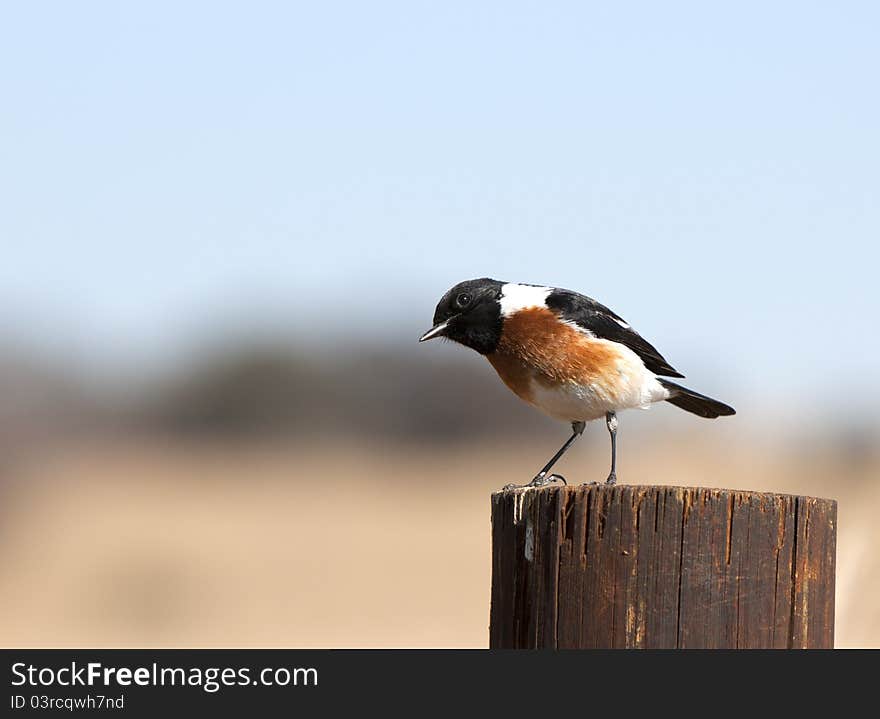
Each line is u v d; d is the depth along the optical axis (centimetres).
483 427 3397
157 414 3512
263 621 1759
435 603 1886
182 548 2209
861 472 2545
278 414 3506
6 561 2111
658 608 656
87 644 1633
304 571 2083
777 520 664
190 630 1703
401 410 3469
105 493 2819
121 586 1952
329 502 2762
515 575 698
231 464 3266
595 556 665
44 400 3073
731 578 657
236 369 3466
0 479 2759
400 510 2670
